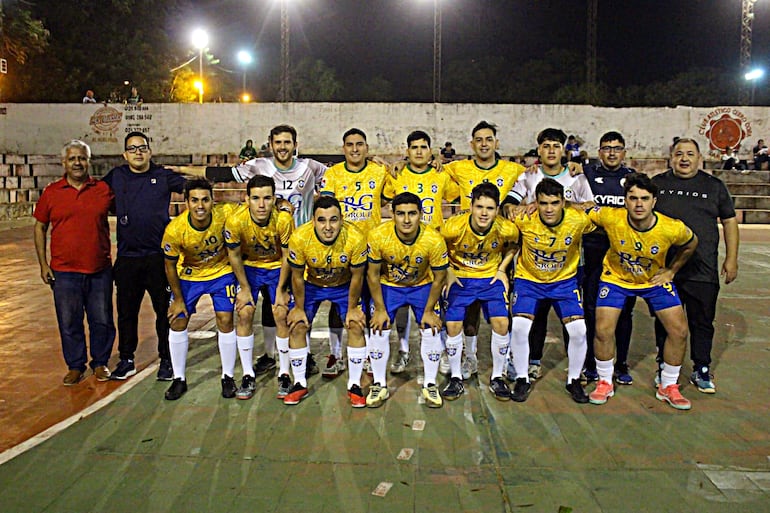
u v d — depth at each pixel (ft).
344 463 11.86
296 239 14.12
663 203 15.53
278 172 16.85
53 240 15.87
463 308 15.16
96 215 15.90
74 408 14.44
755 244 42.34
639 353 18.75
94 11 78.89
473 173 16.80
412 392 15.55
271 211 14.97
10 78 74.74
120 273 15.97
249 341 15.37
